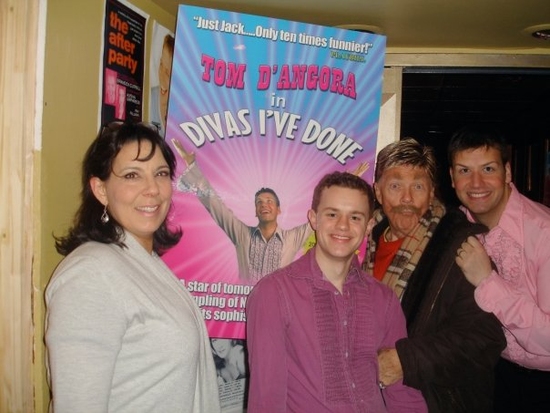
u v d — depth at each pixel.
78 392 0.85
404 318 1.34
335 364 1.15
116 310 0.92
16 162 0.99
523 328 1.36
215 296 1.35
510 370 1.61
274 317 1.16
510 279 1.46
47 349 0.92
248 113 1.34
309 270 1.21
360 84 1.40
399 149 1.51
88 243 1.00
